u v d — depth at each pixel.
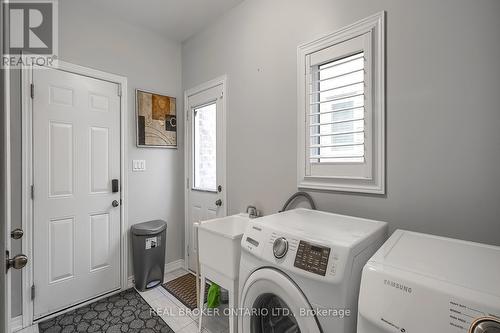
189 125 2.79
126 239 2.43
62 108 2.04
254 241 1.16
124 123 2.42
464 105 1.12
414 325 0.59
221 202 2.39
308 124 1.69
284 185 1.86
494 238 1.06
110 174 2.33
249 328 1.18
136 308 2.07
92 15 2.21
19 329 1.81
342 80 1.56
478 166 1.09
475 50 1.09
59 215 2.03
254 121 2.08
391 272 0.68
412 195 1.27
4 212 0.66
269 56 1.95
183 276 2.68
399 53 1.30
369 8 1.40
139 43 2.54
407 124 1.28
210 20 2.45
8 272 0.72
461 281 0.62
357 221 1.25
